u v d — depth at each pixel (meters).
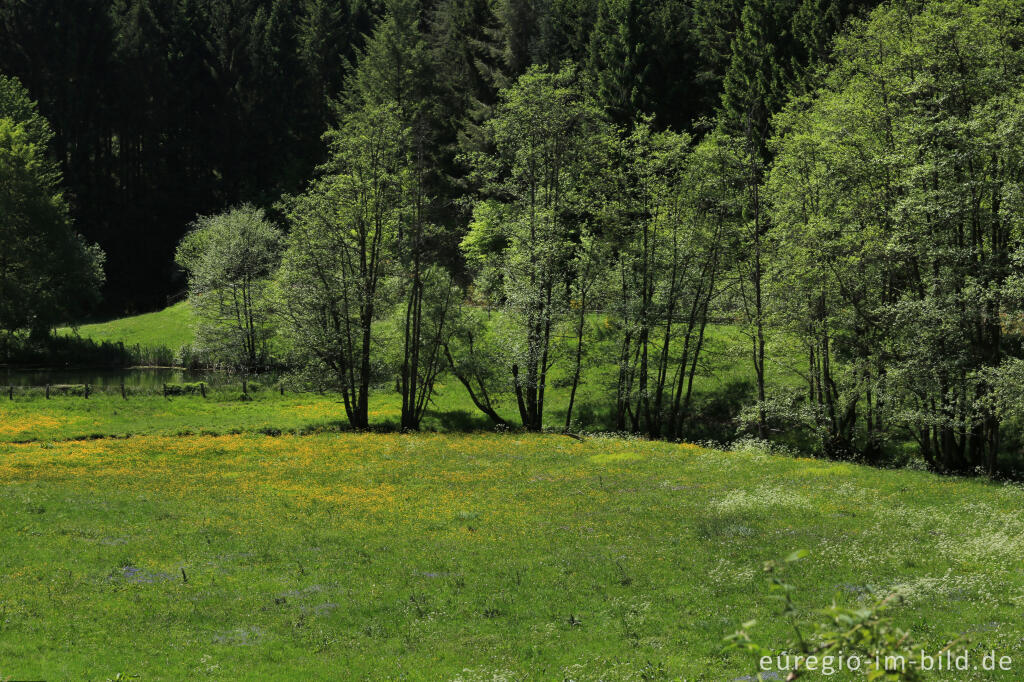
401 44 111.31
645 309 58.09
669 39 92.69
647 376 60.03
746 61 83.62
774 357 51.59
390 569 24.91
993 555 22.78
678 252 57.25
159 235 133.25
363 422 57.56
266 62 135.75
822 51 75.56
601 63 98.44
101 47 133.25
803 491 34.12
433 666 17.34
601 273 59.62
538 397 60.69
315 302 56.88
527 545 27.36
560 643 18.55
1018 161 36.38
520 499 34.75
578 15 109.25
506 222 60.66
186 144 134.50
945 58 39.62
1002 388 33.91
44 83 129.38
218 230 91.25
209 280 80.25
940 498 31.56
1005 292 34.38
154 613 20.72
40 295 87.50
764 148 70.38
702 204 56.16
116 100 134.75
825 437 48.16
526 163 57.16
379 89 108.94
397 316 62.03
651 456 44.91
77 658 17.42
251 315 76.25
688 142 56.69
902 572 21.67
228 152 134.62
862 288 44.31
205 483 38.06
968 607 18.05
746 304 54.12
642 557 25.33
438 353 61.56
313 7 138.25
